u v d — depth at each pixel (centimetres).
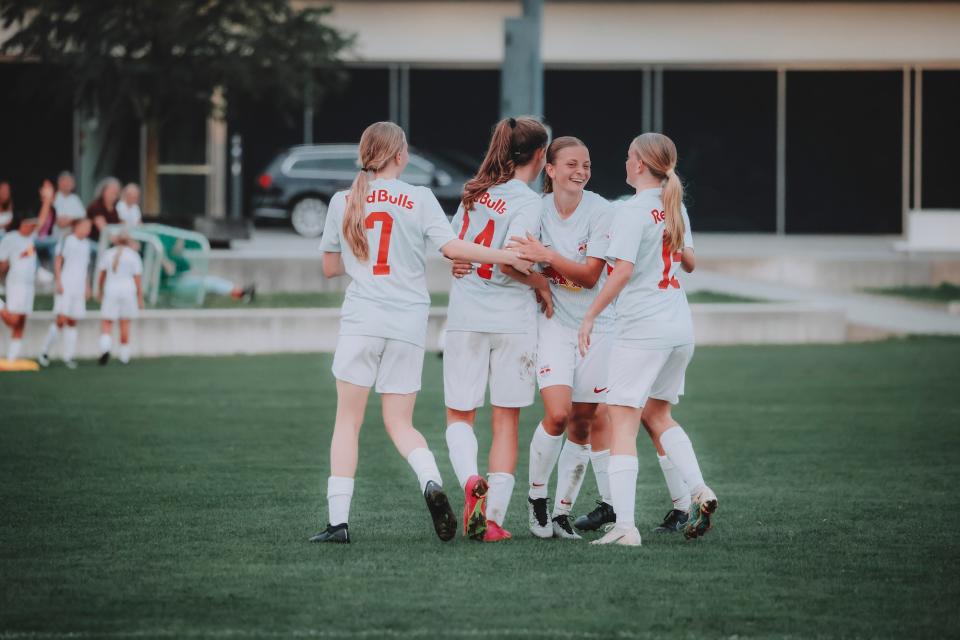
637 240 2677
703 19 12581
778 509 3144
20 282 6488
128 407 5034
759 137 12731
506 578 2453
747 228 12775
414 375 2770
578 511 3212
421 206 2753
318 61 10375
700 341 7694
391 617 2181
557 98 12769
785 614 2216
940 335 7881
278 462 3822
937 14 12488
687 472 2780
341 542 2755
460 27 12606
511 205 2833
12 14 9931
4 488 3384
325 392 5550
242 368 6488
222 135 12719
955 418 4750
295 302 8281
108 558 2609
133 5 9662
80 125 12350
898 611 2241
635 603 2278
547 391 2825
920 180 12706
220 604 2262
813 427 4541
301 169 11988
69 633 2088
